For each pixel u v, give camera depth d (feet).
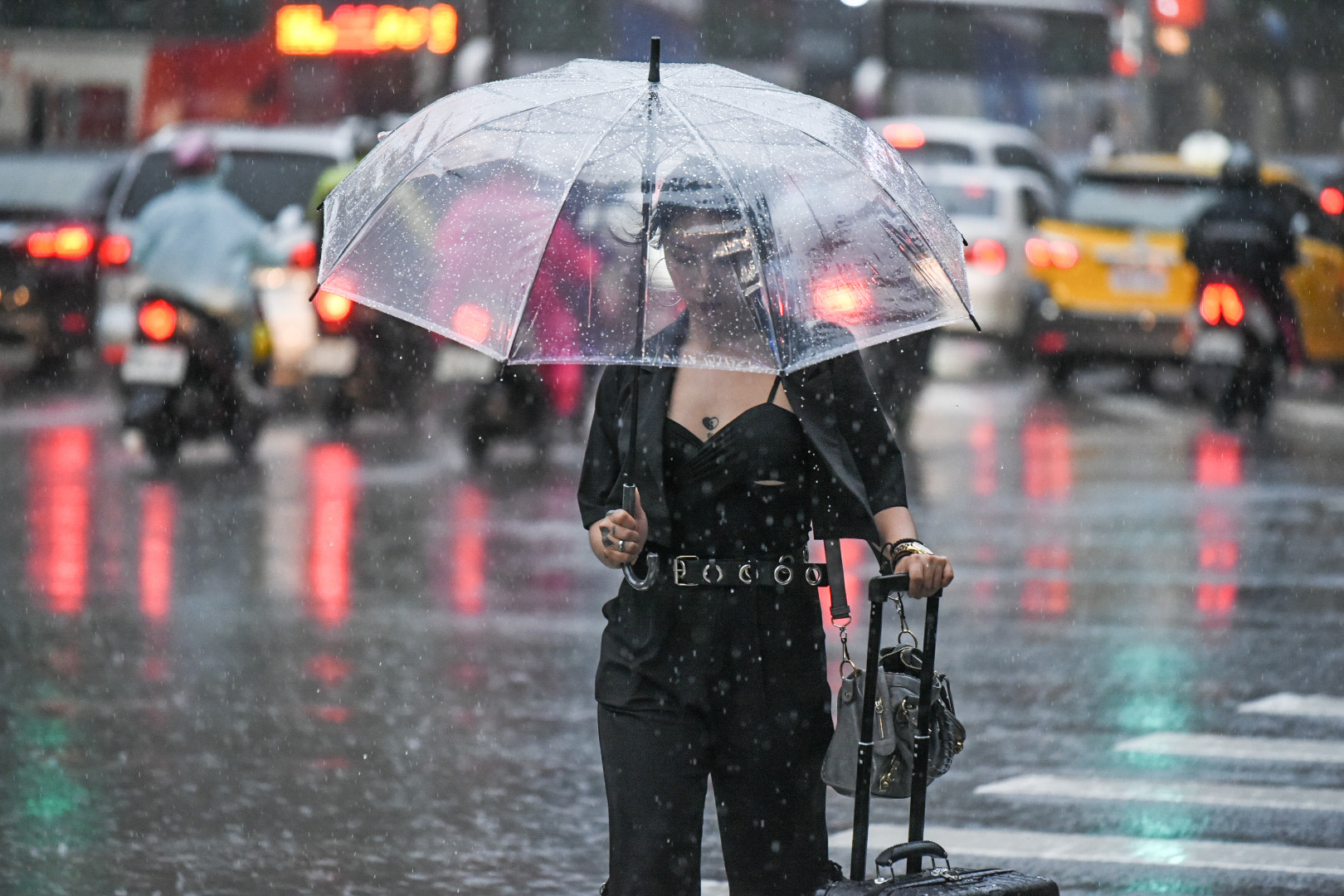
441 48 217.36
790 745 39.70
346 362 142.72
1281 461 140.97
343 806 60.64
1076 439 154.40
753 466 39.27
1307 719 71.51
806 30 264.52
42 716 71.20
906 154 229.25
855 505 39.22
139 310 131.85
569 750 67.05
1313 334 167.43
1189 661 80.18
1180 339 189.06
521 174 39.27
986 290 205.36
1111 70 271.49
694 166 38.58
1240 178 164.55
